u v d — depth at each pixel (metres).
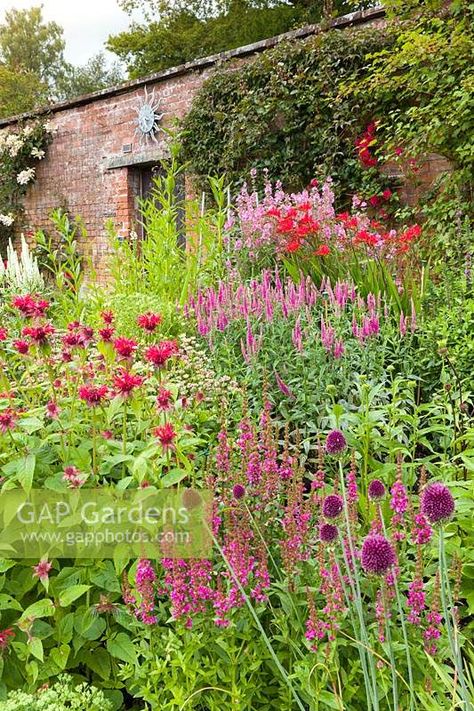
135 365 2.42
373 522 1.62
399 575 1.59
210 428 2.55
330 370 3.11
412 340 3.39
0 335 2.21
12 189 10.94
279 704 1.57
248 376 3.05
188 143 7.67
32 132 10.38
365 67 5.79
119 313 3.81
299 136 6.70
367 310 3.60
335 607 1.45
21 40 40.62
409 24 5.54
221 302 3.56
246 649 1.54
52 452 1.94
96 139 9.68
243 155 7.10
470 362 3.01
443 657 1.47
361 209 6.03
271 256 4.77
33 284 5.55
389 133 5.98
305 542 1.69
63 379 2.31
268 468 1.84
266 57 6.74
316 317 3.52
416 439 2.38
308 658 1.50
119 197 9.46
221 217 5.01
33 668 1.58
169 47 21.42
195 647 1.52
